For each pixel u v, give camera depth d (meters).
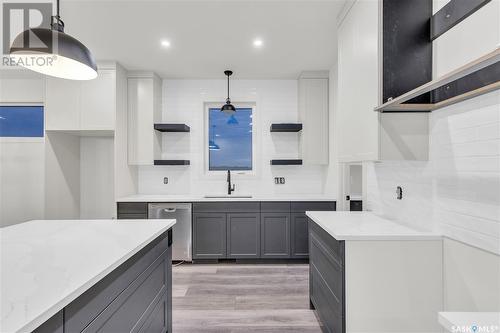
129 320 1.31
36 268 1.04
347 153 2.22
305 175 4.17
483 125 1.32
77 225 1.80
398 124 1.71
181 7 2.33
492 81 1.22
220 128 4.27
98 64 3.48
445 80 1.01
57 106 3.51
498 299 1.22
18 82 3.70
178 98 4.16
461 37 1.46
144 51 3.20
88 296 0.99
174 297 2.66
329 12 2.40
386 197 2.22
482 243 1.33
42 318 0.72
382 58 1.69
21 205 3.67
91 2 2.23
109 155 4.22
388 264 1.59
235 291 2.79
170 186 4.16
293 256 3.58
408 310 1.60
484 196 1.32
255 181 4.19
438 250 1.60
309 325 2.18
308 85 3.85
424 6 1.69
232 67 3.70
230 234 3.58
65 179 3.91
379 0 1.69
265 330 2.11
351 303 1.60
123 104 3.71
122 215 3.54
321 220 2.05
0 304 0.76
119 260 1.14
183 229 3.56
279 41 2.96
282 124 3.84
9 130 3.72
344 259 1.60
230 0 2.23
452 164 1.53
